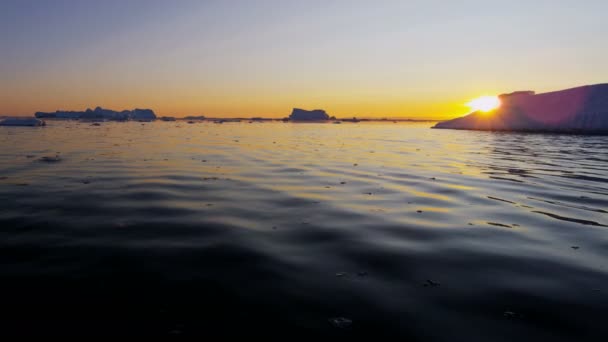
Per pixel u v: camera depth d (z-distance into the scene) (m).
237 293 4.17
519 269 4.91
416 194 9.59
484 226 6.82
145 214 7.29
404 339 3.35
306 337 3.37
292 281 4.50
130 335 3.36
